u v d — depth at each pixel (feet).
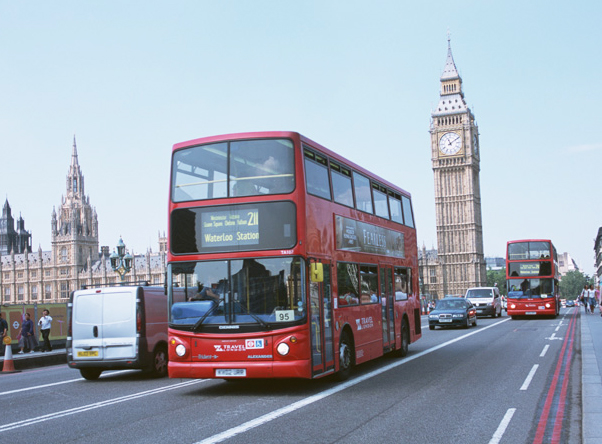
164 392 47.65
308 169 45.09
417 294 74.59
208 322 42.88
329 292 46.73
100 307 58.23
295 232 42.52
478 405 37.68
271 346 41.70
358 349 52.29
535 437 29.32
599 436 27.61
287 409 37.45
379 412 35.96
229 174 44.14
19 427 35.01
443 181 563.48
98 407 41.14
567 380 47.32
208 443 29.01
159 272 599.57
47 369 75.77
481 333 101.91
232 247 43.19
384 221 63.21
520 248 147.43
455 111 561.43
